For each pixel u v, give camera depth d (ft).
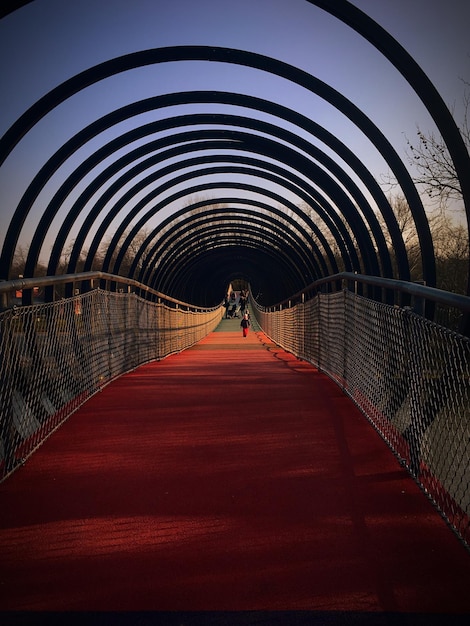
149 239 54.95
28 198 23.57
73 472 13.48
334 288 49.14
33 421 15.40
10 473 13.14
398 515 10.96
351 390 21.75
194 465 13.93
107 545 9.76
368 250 33.68
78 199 31.89
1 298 13.39
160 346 44.68
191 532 10.28
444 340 11.34
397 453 14.21
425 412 12.25
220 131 35.55
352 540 9.94
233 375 29.78
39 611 7.81
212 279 138.00
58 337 18.63
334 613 7.77
